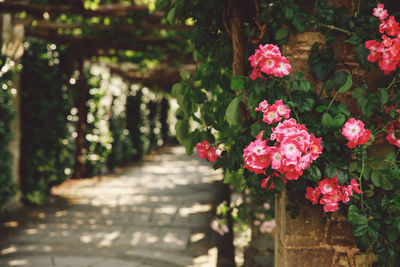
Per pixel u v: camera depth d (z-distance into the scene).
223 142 1.99
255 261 2.90
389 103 1.42
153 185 7.55
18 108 5.42
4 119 4.72
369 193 1.42
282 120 1.36
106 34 6.03
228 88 1.89
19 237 4.09
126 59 8.17
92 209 5.42
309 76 1.50
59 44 6.12
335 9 1.44
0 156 4.65
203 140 1.83
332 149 1.43
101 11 5.18
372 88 2.22
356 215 1.37
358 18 1.42
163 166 10.94
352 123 1.31
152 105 14.47
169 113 19.11
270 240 2.96
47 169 5.86
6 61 4.73
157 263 3.37
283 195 1.56
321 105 1.43
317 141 1.29
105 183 7.69
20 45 5.46
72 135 6.95
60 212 5.23
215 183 7.84
